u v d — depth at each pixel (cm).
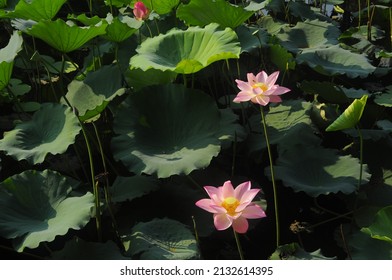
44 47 503
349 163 367
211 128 366
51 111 369
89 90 398
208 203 298
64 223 325
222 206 296
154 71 388
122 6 487
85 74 437
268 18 512
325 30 481
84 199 335
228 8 402
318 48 460
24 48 466
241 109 428
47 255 352
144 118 372
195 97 373
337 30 484
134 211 362
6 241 359
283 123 397
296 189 355
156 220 343
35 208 338
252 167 400
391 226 329
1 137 418
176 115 372
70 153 411
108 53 445
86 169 404
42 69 467
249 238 369
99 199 359
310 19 525
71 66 470
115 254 329
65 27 369
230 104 431
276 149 403
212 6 404
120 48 443
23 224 331
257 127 404
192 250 328
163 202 364
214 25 389
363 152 389
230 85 452
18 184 341
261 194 364
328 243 366
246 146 394
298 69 471
